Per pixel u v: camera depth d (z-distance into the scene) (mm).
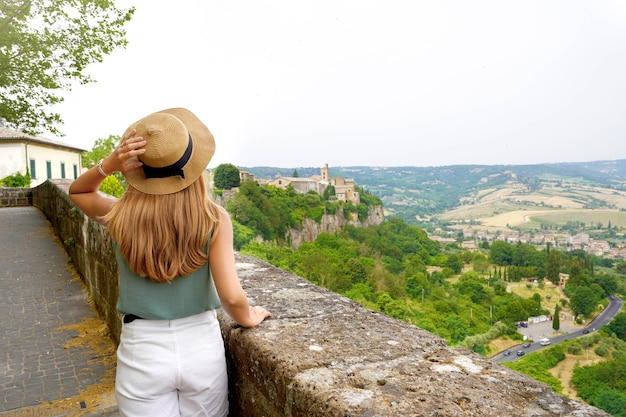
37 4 12734
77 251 6781
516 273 124938
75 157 37531
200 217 1368
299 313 1790
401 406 1062
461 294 99375
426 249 138000
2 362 3736
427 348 1449
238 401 1591
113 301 3973
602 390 60500
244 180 119750
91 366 3648
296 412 1227
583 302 101500
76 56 13820
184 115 1455
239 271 2551
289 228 117875
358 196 165250
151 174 1354
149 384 1391
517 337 83125
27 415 2932
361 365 1304
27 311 5098
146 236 1346
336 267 88750
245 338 1526
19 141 27203
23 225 11359
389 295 82125
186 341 1415
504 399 1105
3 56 12781
